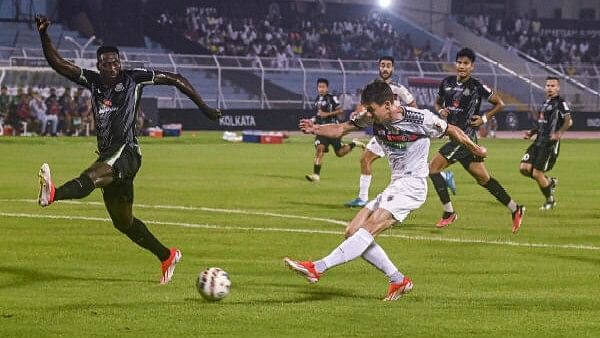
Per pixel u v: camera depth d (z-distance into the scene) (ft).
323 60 338.75
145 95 323.78
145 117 285.84
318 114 170.60
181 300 61.05
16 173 160.45
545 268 75.31
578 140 309.01
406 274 72.23
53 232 92.02
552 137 119.24
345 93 331.57
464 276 71.46
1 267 72.84
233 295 62.95
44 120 275.39
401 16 434.30
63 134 277.44
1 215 104.63
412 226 101.35
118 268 73.00
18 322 54.49
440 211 115.75
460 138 63.67
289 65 341.21
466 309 59.47
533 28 448.24
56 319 55.31
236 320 55.62
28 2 353.51
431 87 343.46
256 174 168.04
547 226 103.09
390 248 85.30
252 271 72.69
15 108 273.54
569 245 88.58
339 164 196.54
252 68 324.19
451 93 105.29
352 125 65.87
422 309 59.31
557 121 119.44
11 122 273.75
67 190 61.36
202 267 74.23
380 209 62.44
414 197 62.95
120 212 65.87
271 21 402.31
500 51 421.18
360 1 426.10
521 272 73.46
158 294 63.00
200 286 60.13
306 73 355.56
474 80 105.09
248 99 343.05
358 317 56.80
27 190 132.67
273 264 75.92
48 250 81.10
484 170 98.94
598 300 62.69
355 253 60.59
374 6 429.79
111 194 65.72
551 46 441.27
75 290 64.18
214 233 93.35
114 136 64.80
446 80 106.11
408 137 63.26
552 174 176.55
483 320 56.34
